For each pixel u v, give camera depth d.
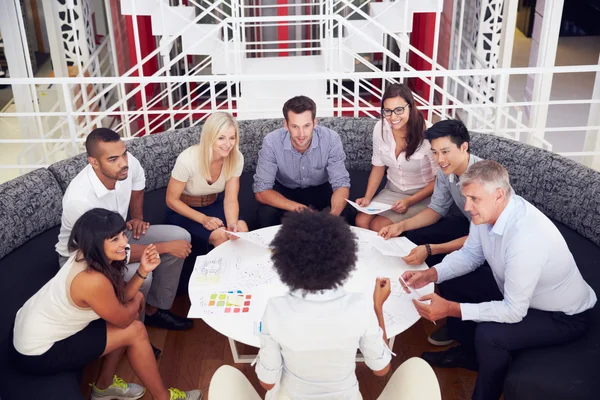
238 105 4.81
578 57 9.81
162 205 3.64
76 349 2.28
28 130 5.31
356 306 1.62
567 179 3.14
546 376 2.18
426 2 5.20
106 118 6.91
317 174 3.56
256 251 2.82
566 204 3.16
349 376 1.72
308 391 1.71
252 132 3.97
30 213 3.14
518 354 2.35
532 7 10.98
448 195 3.08
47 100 6.65
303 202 3.60
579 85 8.23
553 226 2.30
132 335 2.38
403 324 2.29
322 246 1.54
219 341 3.02
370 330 1.64
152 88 7.12
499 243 2.37
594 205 3.00
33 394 2.19
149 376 2.46
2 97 7.43
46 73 8.23
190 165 3.14
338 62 5.04
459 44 6.25
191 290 2.51
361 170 4.11
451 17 6.86
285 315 1.61
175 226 3.14
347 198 3.56
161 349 2.96
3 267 2.97
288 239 1.56
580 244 3.04
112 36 6.40
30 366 2.25
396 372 1.99
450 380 2.73
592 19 11.01
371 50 5.36
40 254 3.08
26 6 8.05
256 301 2.43
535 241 2.23
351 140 4.03
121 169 2.72
